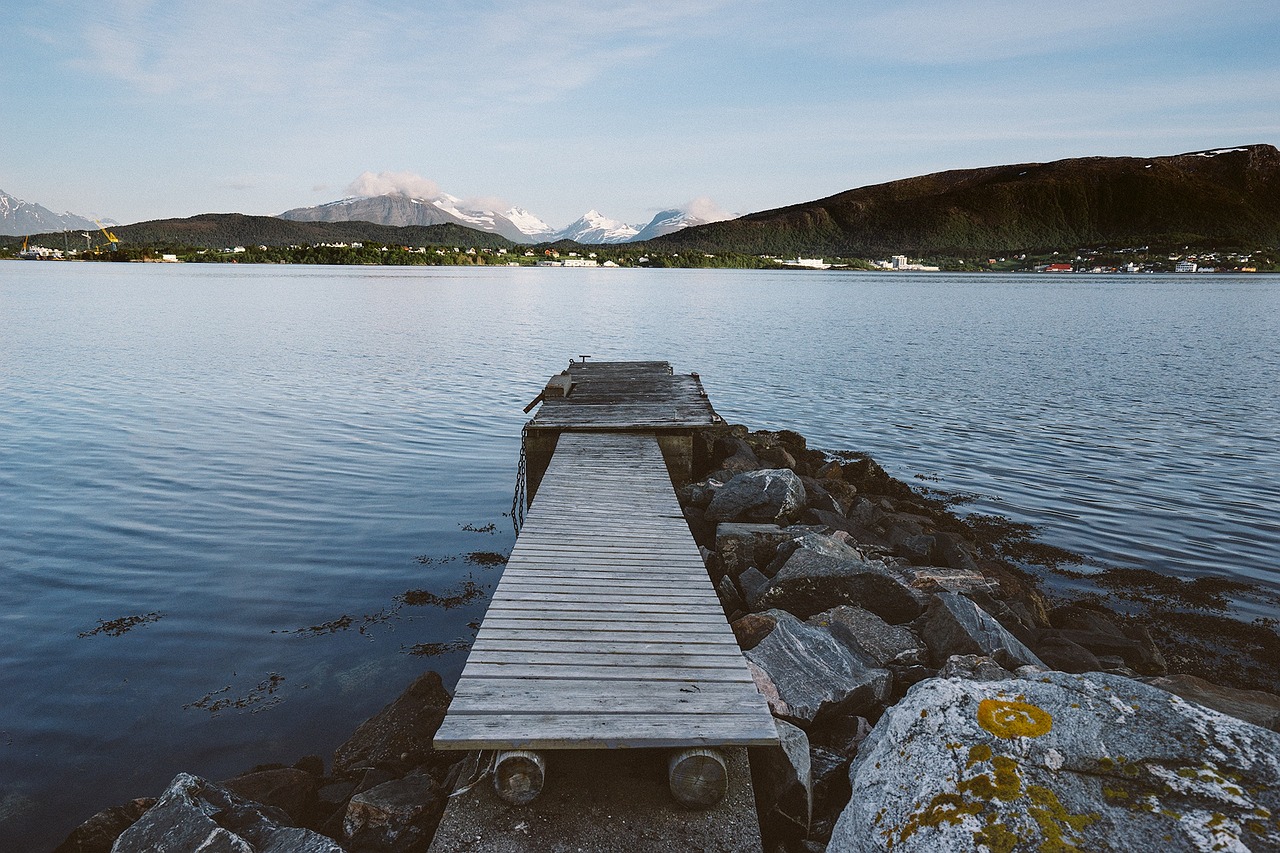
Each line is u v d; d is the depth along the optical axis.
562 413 22.08
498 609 9.52
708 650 8.54
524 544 12.11
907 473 23.88
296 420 29.48
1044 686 5.83
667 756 7.03
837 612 11.08
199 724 10.38
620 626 9.11
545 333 64.69
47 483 20.94
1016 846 4.74
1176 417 32.44
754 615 10.49
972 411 33.84
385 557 16.52
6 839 8.23
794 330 71.25
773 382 41.47
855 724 8.37
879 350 56.19
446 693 10.11
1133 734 5.29
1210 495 21.38
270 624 13.36
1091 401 36.16
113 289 118.31
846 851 5.41
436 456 24.88
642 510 14.14
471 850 6.14
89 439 25.91
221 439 26.25
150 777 9.28
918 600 11.58
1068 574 15.87
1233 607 14.28
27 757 9.58
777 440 25.70
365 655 12.38
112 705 10.77
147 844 6.56
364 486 21.48
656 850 6.19
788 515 16.53
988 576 13.75
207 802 7.14
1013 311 102.44
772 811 7.05
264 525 18.19
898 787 5.40
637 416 21.64
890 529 17.52
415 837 7.24
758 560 14.39
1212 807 4.75
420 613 13.94
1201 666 11.97
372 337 59.00
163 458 23.67
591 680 7.78
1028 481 22.91
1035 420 31.92
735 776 7.04
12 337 54.38
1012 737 5.36
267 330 62.28
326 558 16.34
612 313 88.25
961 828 4.91
